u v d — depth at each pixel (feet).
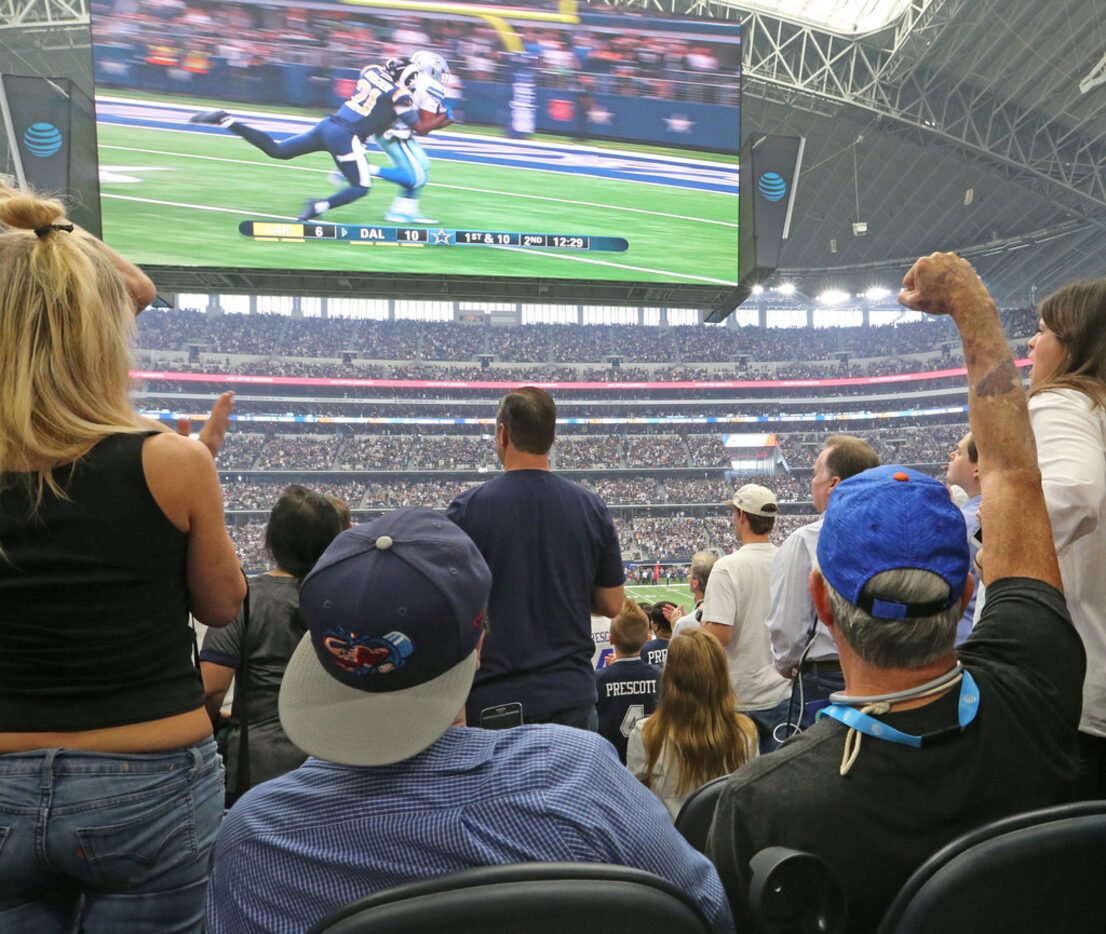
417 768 3.07
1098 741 4.92
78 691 4.00
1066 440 4.47
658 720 9.33
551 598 8.19
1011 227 95.45
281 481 120.67
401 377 138.51
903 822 3.31
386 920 2.41
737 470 136.77
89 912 4.24
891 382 136.46
